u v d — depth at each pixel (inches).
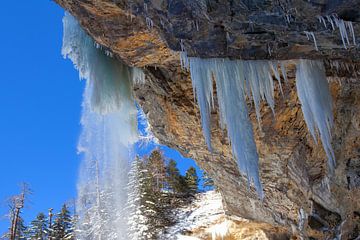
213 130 466.6
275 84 394.0
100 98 403.5
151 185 1216.2
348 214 444.8
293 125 434.0
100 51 396.8
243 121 332.5
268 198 556.1
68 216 1327.5
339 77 358.0
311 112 336.8
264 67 335.6
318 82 334.3
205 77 331.6
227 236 781.9
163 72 412.5
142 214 1074.1
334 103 387.2
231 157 505.7
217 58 328.2
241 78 332.2
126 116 456.1
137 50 353.4
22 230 1282.0
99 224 1080.8
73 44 382.9
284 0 249.0
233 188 598.9
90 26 328.2
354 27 267.3
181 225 1092.5
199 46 313.7
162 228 1093.8
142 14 292.4
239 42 302.8
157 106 474.0
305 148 449.1
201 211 1171.9
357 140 394.0
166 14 281.6
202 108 327.9
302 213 515.2
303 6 251.6
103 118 475.2
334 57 328.2
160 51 358.3
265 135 453.4
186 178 1443.2
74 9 313.0
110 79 405.1
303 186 482.9
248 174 335.0
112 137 483.2
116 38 332.5
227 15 270.4
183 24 287.4
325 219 480.1
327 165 438.9
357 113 376.8
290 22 269.6
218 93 331.0
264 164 497.7
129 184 1125.1
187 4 268.4
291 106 414.0
